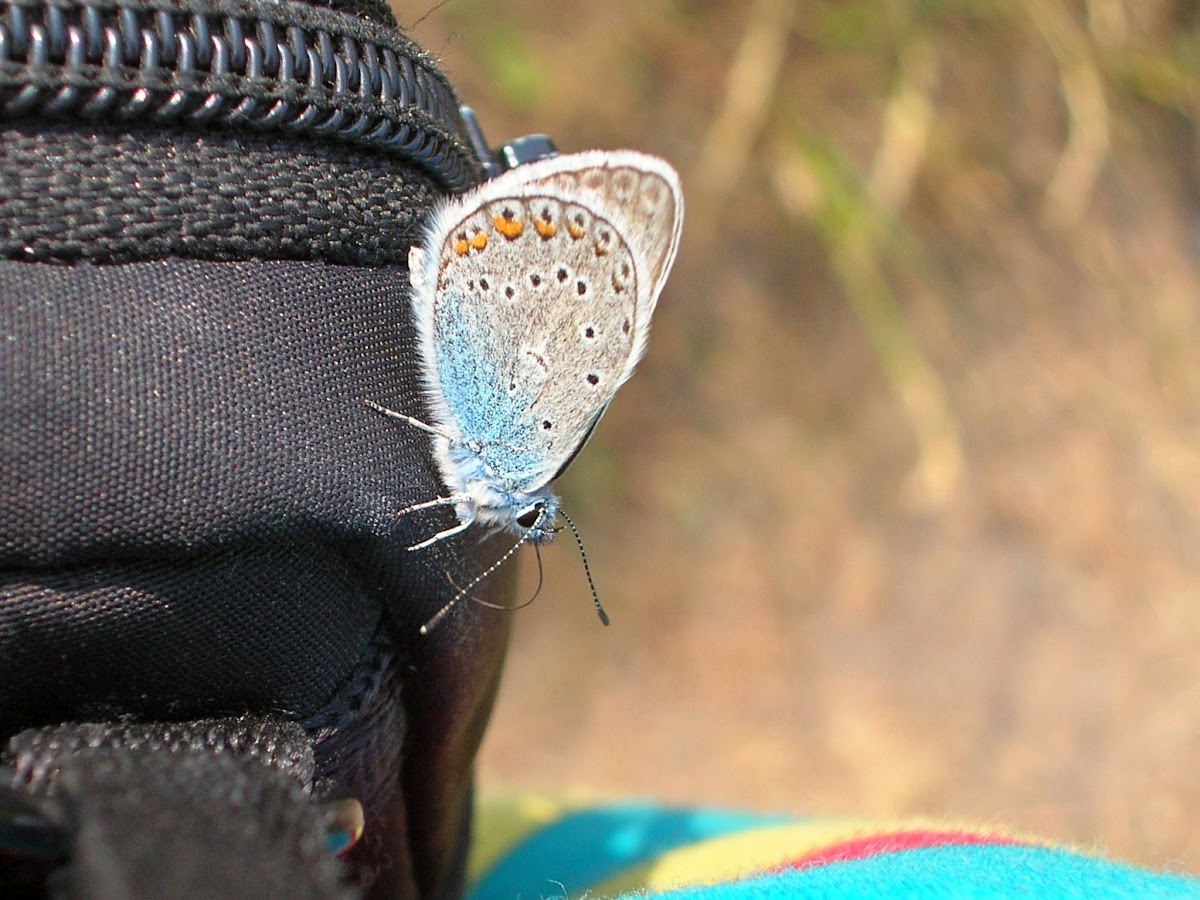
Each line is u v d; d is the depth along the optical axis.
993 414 0.22
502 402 0.08
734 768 0.19
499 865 0.10
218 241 0.06
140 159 0.06
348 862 0.07
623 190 0.09
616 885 0.09
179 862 0.05
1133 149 0.23
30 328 0.06
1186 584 0.21
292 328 0.06
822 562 0.21
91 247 0.06
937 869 0.07
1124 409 0.23
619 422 0.21
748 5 0.22
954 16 0.22
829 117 0.21
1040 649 0.21
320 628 0.06
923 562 0.21
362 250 0.07
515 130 0.21
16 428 0.06
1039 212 0.23
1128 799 0.19
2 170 0.06
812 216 0.21
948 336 0.22
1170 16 0.23
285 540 0.06
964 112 0.22
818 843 0.08
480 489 0.07
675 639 0.20
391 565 0.07
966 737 0.20
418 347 0.07
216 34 0.06
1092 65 0.22
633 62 0.21
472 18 0.20
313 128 0.06
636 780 0.19
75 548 0.06
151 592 0.06
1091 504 0.22
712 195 0.22
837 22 0.21
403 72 0.07
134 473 0.06
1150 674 0.21
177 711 0.06
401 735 0.07
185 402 0.06
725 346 0.22
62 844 0.05
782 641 0.20
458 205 0.07
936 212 0.22
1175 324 0.23
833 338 0.22
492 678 0.07
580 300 0.09
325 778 0.07
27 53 0.06
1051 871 0.07
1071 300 0.23
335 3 0.06
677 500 0.21
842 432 0.22
